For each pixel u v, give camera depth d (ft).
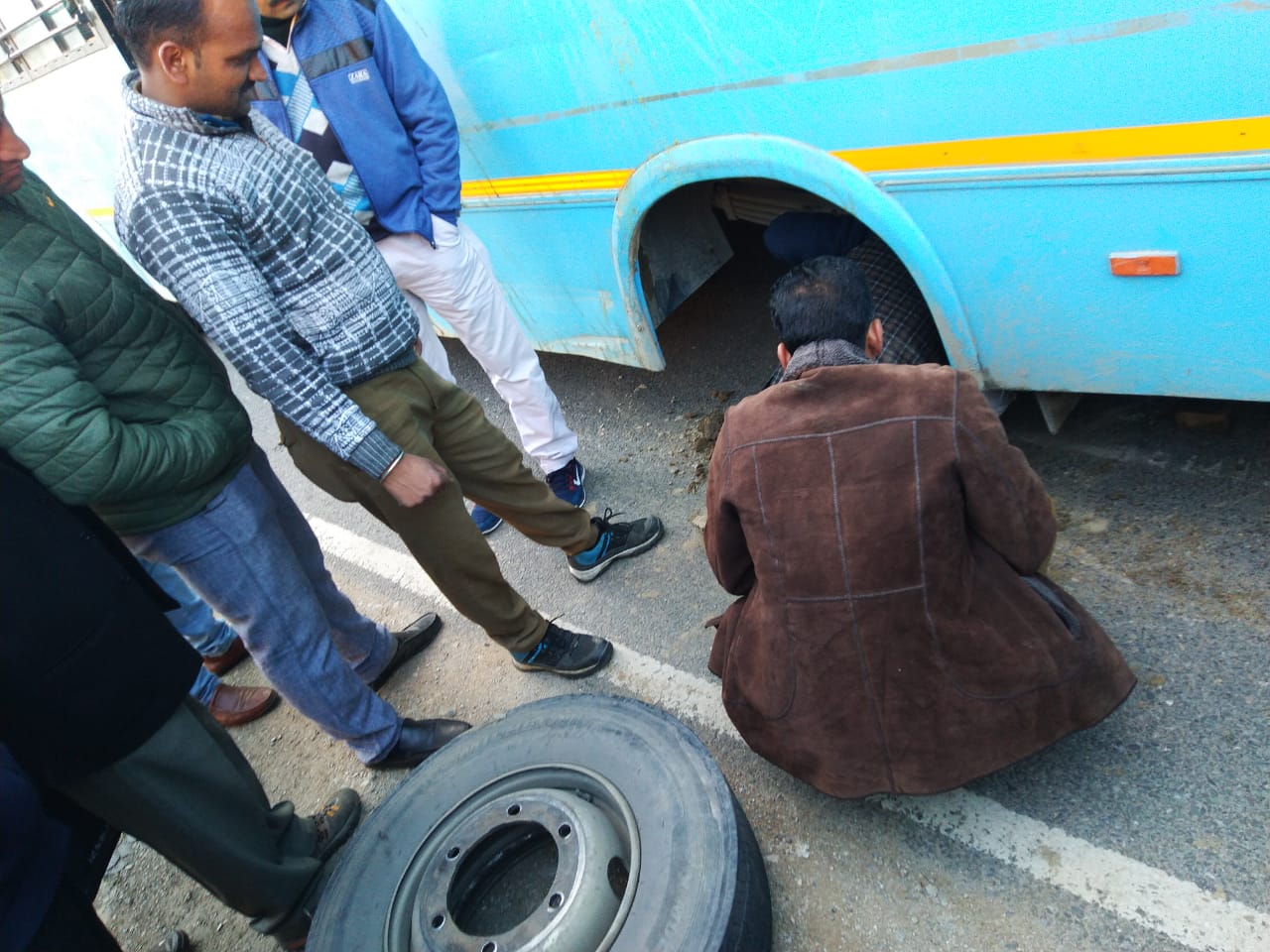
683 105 7.55
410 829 6.63
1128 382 6.61
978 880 5.90
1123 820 5.91
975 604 5.39
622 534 9.67
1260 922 5.20
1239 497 7.70
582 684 8.48
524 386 9.89
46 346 5.05
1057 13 5.30
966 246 6.63
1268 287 5.55
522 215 9.91
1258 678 6.37
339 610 8.64
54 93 12.96
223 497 6.49
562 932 5.41
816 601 5.36
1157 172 5.48
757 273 13.83
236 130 5.64
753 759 7.22
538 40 8.07
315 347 6.29
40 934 4.93
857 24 6.13
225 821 6.06
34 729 4.94
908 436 4.93
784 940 5.96
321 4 7.76
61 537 5.07
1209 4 4.81
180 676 5.74
